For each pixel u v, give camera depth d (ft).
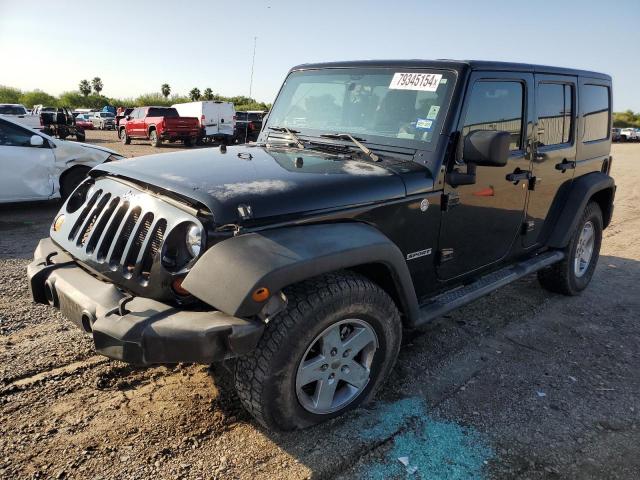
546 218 14.30
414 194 9.82
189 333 7.18
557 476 8.29
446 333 13.43
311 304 7.96
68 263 9.61
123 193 9.28
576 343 13.15
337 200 8.76
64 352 11.35
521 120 12.34
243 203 7.83
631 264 20.42
